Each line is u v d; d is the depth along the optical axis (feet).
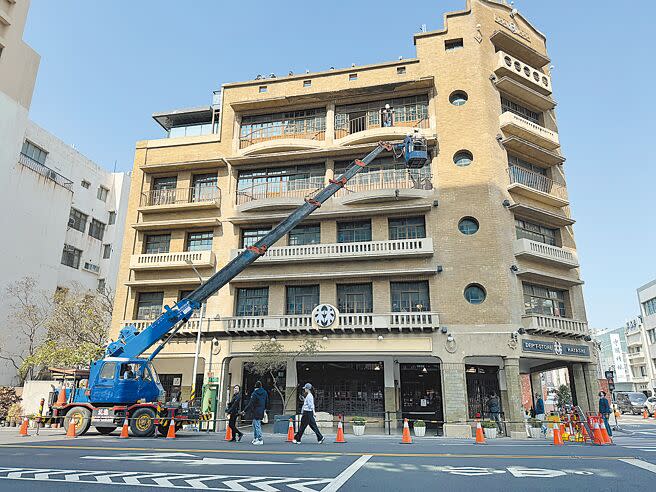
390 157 93.86
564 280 87.76
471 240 83.97
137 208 101.45
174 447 45.73
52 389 81.46
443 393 77.25
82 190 145.07
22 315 106.73
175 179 103.65
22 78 117.19
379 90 94.63
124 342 65.00
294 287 91.09
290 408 87.10
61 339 103.40
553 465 35.42
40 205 120.88
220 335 88.22
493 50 96.48
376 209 87.92
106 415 59.77
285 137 99.30
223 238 95.76
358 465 34.53
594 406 85.92
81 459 36.35
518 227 90.02
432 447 49.32
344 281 87.81
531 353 78.59
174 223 96.43
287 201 91.09
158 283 93.45
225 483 26.96
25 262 114.73
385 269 86.12
